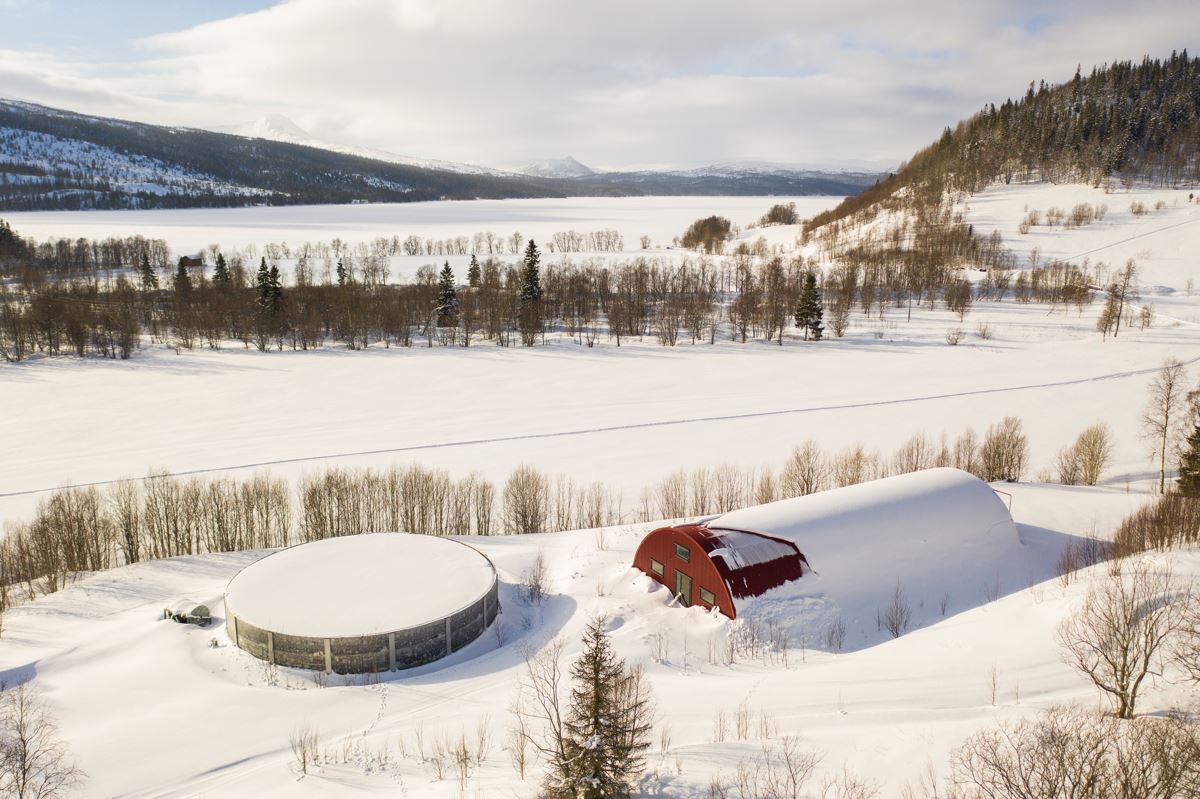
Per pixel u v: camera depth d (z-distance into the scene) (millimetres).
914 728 26391
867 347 128875
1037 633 33875
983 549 44406
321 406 102000
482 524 60062
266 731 30594
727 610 38469
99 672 35812
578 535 53188
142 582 46875
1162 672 27562
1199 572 35656
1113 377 102812
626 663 34781
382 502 59438
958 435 81375
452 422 93188
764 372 115625
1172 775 20391
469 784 25312
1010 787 21172
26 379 115000
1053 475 68312
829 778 23641
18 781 26953
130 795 26703
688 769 24469
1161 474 62281
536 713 30547
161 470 75312
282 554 45375
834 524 43094
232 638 38375
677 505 61750
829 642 37156
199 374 118250
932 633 36625
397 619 37219
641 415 94125
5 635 40156
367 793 25688
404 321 143375
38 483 72812
